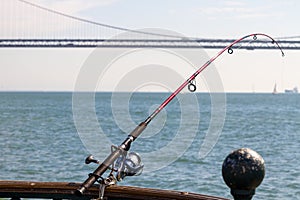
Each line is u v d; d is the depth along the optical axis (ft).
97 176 10.67
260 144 90.17
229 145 86.69
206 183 50.21
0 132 103.81
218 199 9.92
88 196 10.97
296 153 77.20
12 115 163.63
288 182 50.60
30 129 111.45
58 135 96.02
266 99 451.53
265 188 47.98
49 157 66.33
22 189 11.15
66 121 134.92
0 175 54.85
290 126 129.18
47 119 144.46
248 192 8.74
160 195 10.34
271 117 168.35
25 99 389.39
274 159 70.03
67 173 55.31
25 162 62.18
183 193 10.29
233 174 8.66
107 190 10.75
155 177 50.75
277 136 103.65
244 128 121.60
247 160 8.63
